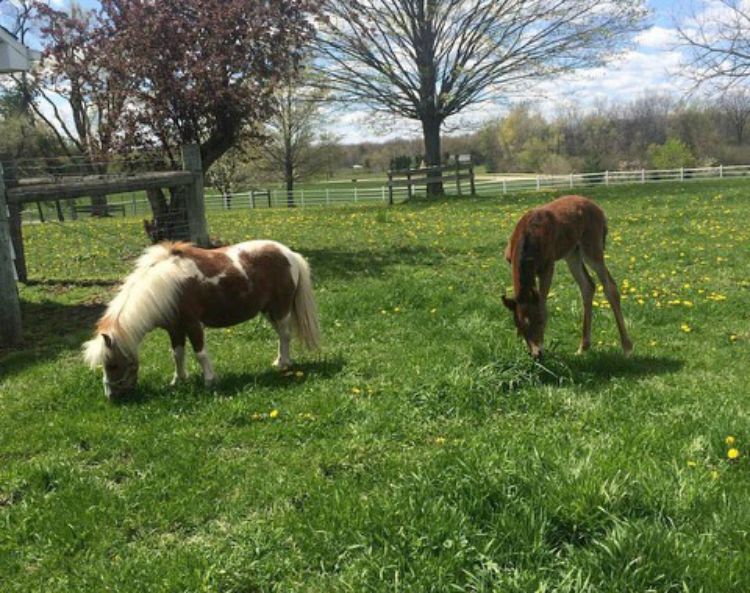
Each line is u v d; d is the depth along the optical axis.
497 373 5.64
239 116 13.62
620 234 14.11
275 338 7.71
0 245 7.78
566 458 4.05
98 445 4.98
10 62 11.34
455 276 10.46
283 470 4.46
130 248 14.95
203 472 4.47
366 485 4.19
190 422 5.27
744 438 4.32
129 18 13.00
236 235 16.77
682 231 14.01
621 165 53.03
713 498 3.65
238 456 4.74
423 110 29.19
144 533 3.86
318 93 28.23
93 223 21.73
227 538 3.72
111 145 13.88
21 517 3.97
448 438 4.82
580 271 6.73
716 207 18.16
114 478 4.55
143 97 13.35
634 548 3.12
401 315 8.29
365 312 8.54
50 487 4.39
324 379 6.16
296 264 6.57
